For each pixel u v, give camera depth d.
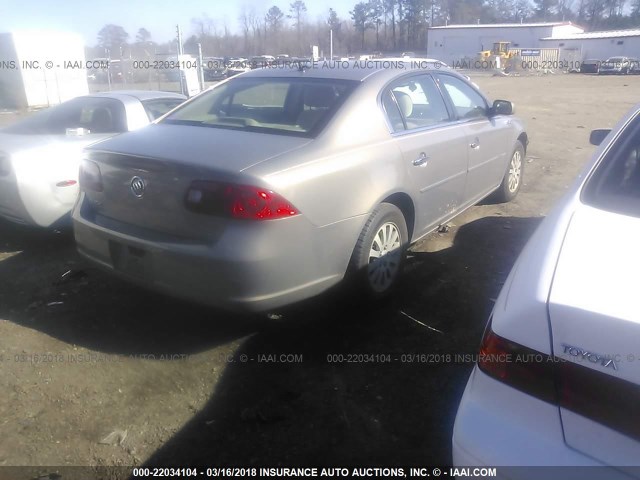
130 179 3.22
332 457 2.60
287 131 3.48
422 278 4.30
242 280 2.88
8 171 4.48
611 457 1.59
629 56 50.88
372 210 3.49
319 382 3.10
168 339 3.51
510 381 1.77
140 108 5.33
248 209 2.85
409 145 3.86
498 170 5.45
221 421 2.82
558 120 13.79
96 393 3.02
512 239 5.10
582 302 1.70
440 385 3.07
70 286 4.20
